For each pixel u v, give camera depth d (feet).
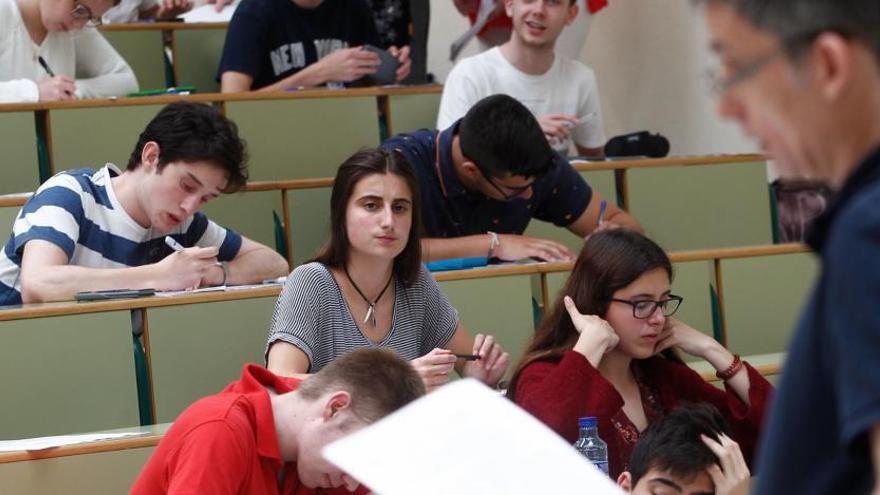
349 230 14.96
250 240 18.44
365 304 15.10
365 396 10.94
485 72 22.84
